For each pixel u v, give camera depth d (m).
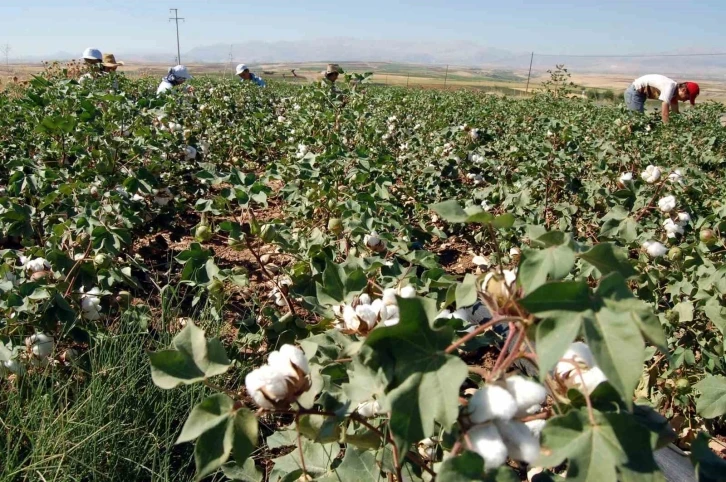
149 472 1.98
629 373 0.78
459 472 0.90
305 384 1.07
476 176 5.09
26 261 2.55
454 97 14.04
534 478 1.14
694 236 3.11
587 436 0.89
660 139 7.73
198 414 1.04
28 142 5.05
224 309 2.89
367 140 5.71
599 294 0.85
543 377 0.80
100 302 2.52
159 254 4.07
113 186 3.97
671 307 2.85
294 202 4.09
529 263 0.95
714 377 2.06
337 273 1.66
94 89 6.07
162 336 2.46
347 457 1.47
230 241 2.22
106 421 2.00
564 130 5.39
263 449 2.19
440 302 1.86
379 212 3.44
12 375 2.11
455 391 0.87
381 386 1.10
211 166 2.69
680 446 2.40
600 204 4.48
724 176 6.33
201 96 9.40
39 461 1.75
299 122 6.70
